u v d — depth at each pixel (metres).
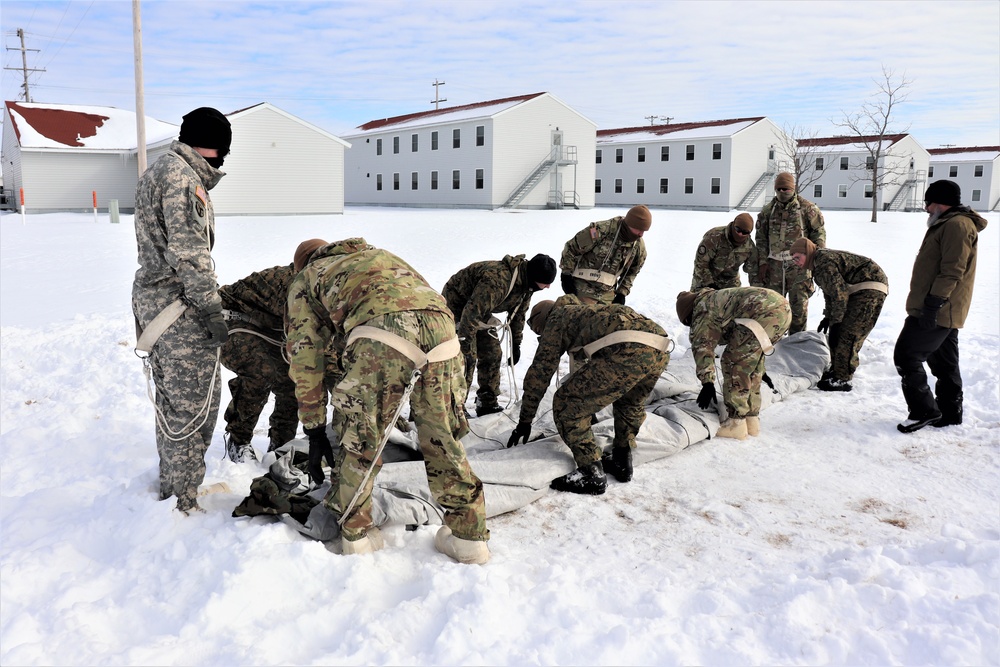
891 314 9.09
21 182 35.91
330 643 2.46
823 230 7.22
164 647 2.35
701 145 47.97
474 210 40.25
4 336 7.44
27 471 4.13
